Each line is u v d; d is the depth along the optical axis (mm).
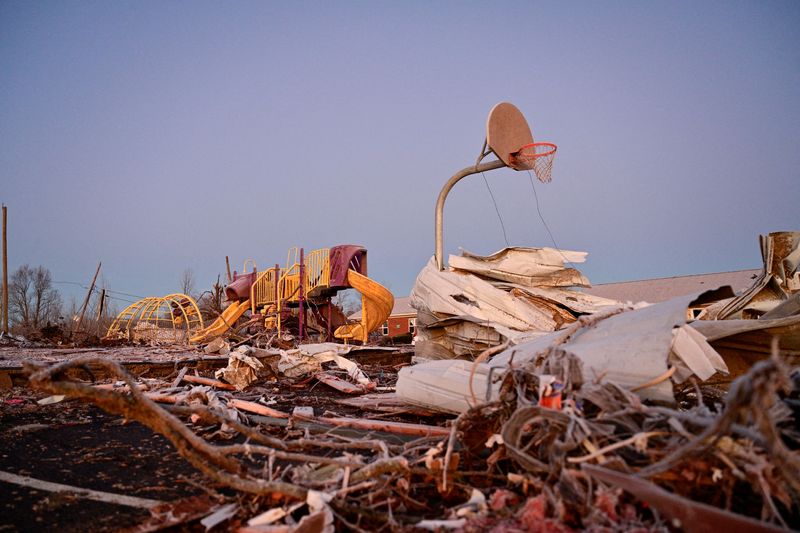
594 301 10133
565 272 10562
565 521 2705
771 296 9391
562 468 2791
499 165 11375
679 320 4102
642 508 2660
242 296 21953
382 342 22594
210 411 3783
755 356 5426
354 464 3514
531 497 3027
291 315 20844
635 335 4191
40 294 47969
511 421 3100
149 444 5273
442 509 3402
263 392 8875
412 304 11727
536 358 3758
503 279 10641
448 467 3510
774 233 9320
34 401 7660
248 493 3428
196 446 3207
